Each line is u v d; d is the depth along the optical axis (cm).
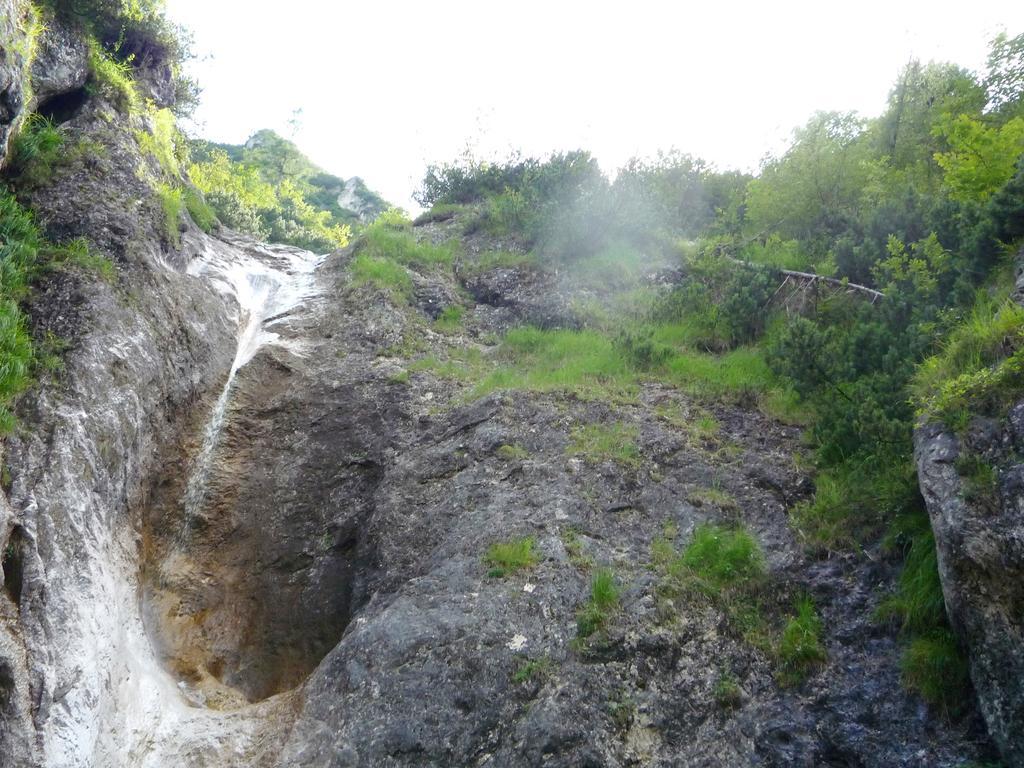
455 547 732
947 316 759
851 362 828
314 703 632
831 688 578
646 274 1284
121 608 726
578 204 1386
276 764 596
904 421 712
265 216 2462
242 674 762
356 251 1440
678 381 974
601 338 1128
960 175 939
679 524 735
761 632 630
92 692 610
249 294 1328
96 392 790
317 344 1163
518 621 639
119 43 1363
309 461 948
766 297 1077
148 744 648
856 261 1029
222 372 1093
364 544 802
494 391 959
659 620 636
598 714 573
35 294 840
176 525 884
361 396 1024
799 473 770
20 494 639
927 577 593
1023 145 926
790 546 692
